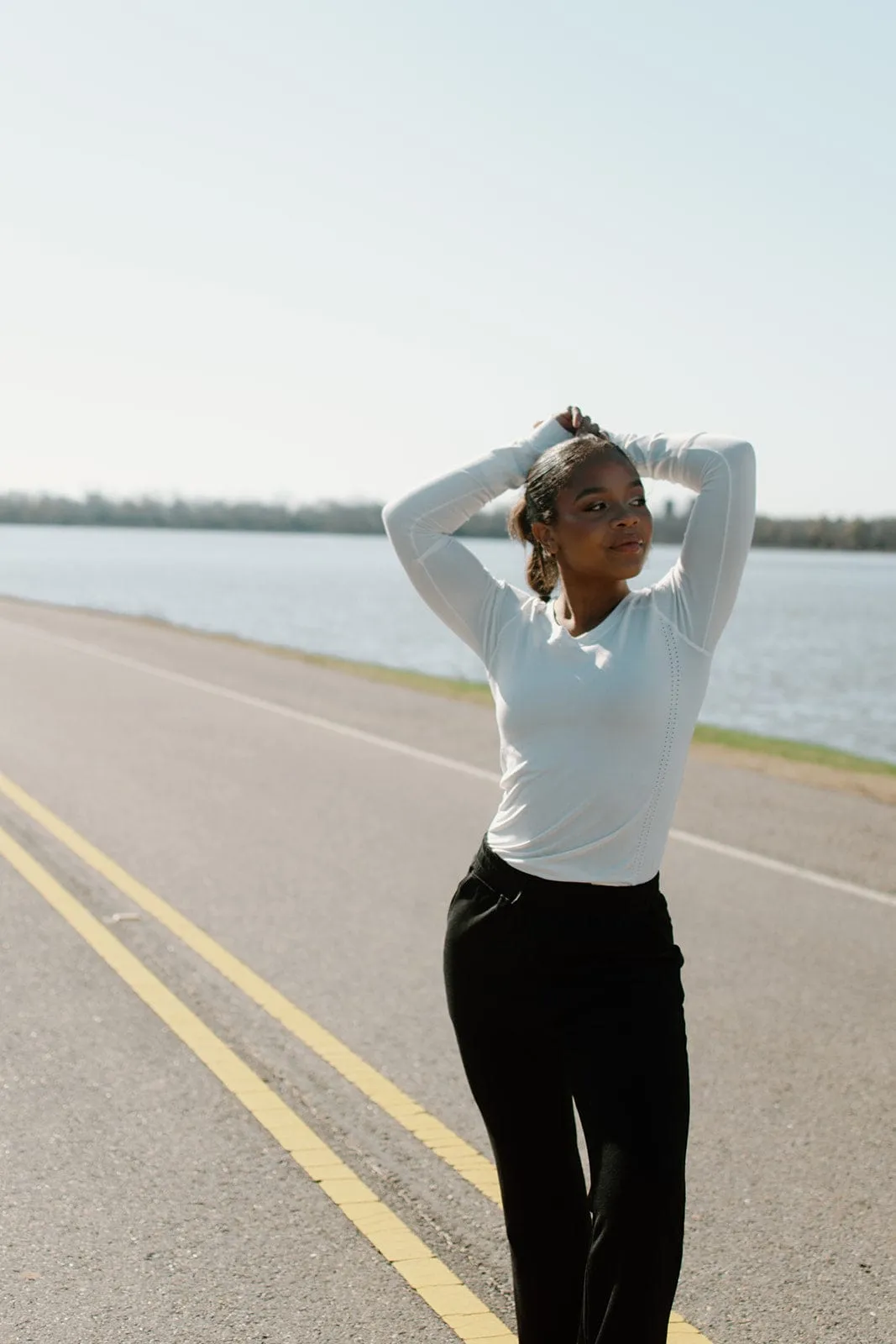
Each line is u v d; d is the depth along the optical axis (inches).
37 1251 153.7
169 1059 212.2
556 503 110.3
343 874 336.2
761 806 447.5
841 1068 214.7
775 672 1530.5
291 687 761.6
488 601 115.6
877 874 349.7
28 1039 219.3
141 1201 165.9
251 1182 171.8
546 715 107.6
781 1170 178.5
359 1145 183.2
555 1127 112.2
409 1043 221.5
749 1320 141.9
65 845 359.9
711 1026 233.8
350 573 5280.5
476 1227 161.0
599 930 106.6
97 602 2374.5
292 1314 141.6
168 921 290.5
